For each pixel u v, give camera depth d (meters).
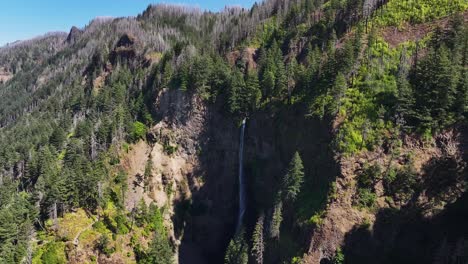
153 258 93.06
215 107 124.06
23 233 87.81
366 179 79.94
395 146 81.19
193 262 110.62
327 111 92.19
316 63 108.38
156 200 114.44
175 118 126.25
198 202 120.25
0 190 111.88
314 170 89.56
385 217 76.75
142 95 143.38
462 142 78.00
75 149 115.88
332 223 77.88
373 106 87.19
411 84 87.31
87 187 99.50
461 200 73.88
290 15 155.38
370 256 74.81
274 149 109.62
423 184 77.38
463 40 90.31
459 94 80.38
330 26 129.00
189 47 162.50
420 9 110.56
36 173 120.62
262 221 88.12
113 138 118.38
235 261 88.81
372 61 99.31
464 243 65.88
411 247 74.00
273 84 115.38
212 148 122.94
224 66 130.38
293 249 81.50
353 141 84.00
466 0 105.81
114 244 93.38
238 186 119.75
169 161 121.75
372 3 120.38
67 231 91.38
